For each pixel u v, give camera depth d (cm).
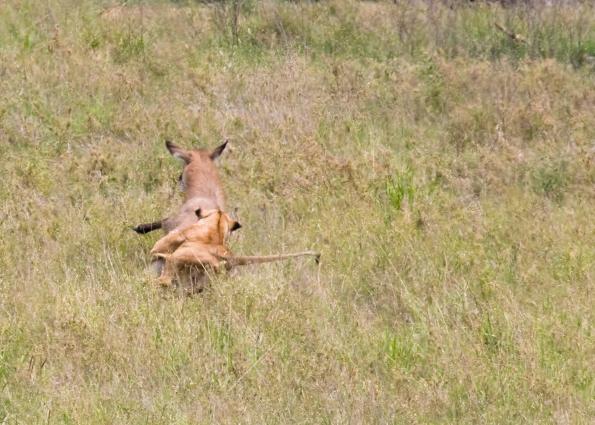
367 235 2628
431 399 2003
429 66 3838
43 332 2120
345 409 1942
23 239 2498
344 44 4159
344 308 2375
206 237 2325
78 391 1931
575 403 2012
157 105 3422
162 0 4594
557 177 3123
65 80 3469
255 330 2153
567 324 2280
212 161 2731
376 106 3575
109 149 3030
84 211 2630
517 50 4228
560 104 3666
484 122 3488
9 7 4072
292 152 3047
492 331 2252
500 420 1966
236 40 4100
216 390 1975
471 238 2653
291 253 2411
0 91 3362
